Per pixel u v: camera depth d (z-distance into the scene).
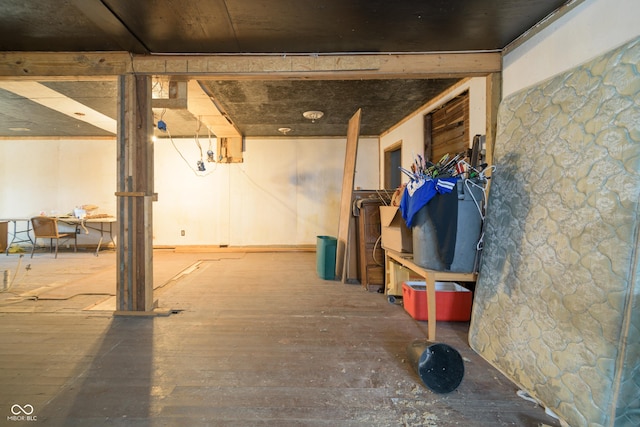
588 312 1.32
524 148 1.86
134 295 2.64
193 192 6.22
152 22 2.16
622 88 1.34
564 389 1.36
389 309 2.79
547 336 1.50
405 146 4.86
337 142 6.23
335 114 4.63
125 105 2.64
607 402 1.20
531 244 1.68
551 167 1.64
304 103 4.09
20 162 6.12
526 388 1.55
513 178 1.90
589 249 1.35
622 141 1.29
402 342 2.12
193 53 2.63
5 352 1.96
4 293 3.24
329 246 3.89
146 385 1.61
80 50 2.59
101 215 5.81
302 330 2.32
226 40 2.42
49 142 6.12
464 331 2.31
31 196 6.15
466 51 2.61
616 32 1.61
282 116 4.74
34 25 2.19
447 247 1.98
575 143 1.52
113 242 6.20
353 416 1.39
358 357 1.91
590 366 1.28
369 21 2.15
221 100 3.96
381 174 6.07
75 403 1.46
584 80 1.54
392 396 1.53
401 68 2.64
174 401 1.49
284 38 2.39
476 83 2.98
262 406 1.45
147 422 1.34
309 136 6.21
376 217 3.46
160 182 6.21
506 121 2.08
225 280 3.83
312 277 4.00
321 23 2.18
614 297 1.23
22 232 6.10
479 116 2.93
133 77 2.64
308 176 6.24
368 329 2.34
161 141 6.20
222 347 2.04
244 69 2.65
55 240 6.18
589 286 1.33
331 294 3.26
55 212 6.14
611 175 1.31
